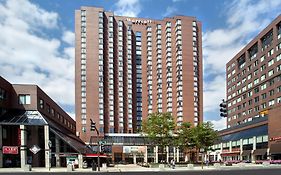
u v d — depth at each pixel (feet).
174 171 134.21
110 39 443.73
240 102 426.10
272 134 258.57
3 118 171.01
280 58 321.93
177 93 446.60
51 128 184.65
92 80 420.77
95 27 434.71
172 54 463.01
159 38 472.44
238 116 431.43
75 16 434.30
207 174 107.45
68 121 308.81
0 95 170.91
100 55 429.38
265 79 353.72
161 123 209.87
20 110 183.32
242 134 326.85
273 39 337.93
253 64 388.98
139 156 320.70
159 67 463.83
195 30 466.29
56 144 189.06
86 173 120.47
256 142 291.17
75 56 425.28
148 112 457.68
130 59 459.73
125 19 468.75
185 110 439.63
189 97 444.55
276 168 146.10
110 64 436.76
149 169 156.04
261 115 348.79
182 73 449.48
